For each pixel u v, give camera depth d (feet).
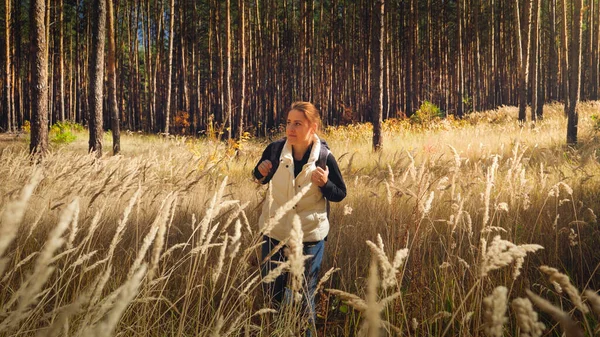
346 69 134.21
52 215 12.19
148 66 115.85
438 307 8.75
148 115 120.88
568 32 138.62
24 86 133.08
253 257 9.79
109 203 11.93
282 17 143.13
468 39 122.72
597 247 12.40
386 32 106.32
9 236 2.10
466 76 136.56
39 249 10.24
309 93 116.78
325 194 9.04
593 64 115.24
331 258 12.56
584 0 127.24
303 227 8.91
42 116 29.84
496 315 3.10
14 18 113.29
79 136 78.38
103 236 11.71
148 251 11.59
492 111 86.33
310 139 9.42
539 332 2.96
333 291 4.54
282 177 9.03
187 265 11.25
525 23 67.05
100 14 36.78
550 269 3.52
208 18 138.00
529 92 129.18
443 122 67.51
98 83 37.11
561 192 16.98
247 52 121.90
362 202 17.92
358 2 128.77
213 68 153.17
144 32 133.39
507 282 9.36
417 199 8.90
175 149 32.68
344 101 127.24
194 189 16.25
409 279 10.45
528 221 13.56
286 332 7.29
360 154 43.62
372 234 13.39
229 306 9.24
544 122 62.75
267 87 137.90
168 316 9.04
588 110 71.82
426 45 134.72
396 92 125.29
